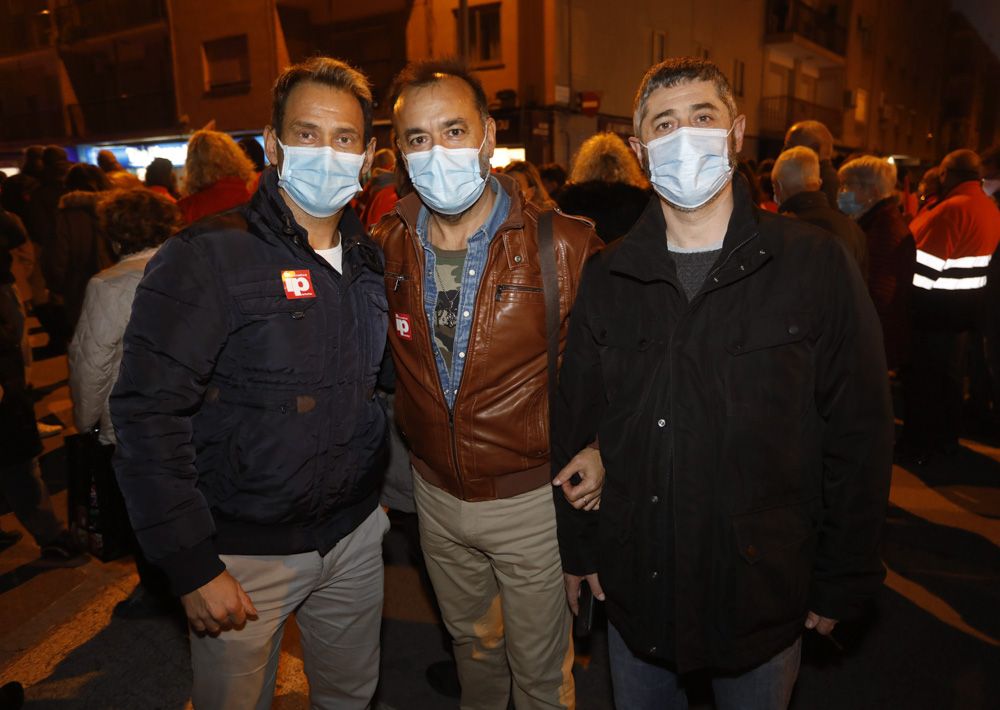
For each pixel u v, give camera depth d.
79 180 5.85
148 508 1.44
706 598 1.49
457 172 1.71
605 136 3.27
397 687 2.59
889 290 4.10
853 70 27.66
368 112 1.73
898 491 4.16
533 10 14.00
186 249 1.52
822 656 2.72
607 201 3.01
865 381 1.40
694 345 1.45
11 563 3.50
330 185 1.62
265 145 1.71
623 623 1.62
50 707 2.48
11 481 3.34
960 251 4.25
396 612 3.07
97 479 2.59
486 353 1.80
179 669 2.69
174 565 1.47
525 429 1.86
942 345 4.41
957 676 2.60
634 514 1.54
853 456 1.43
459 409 1.83
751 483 1.42
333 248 1.75
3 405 3.21
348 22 16.89
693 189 1.46
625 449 1.55
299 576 1.71
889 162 4.23
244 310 1.55
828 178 3.81
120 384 1.47
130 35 19.44
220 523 1.64
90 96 21.39
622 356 1.56
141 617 3.02
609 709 2.48
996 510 3.90
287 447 1.59
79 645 2.83
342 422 1.69
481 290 1.79
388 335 1.94
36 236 6.72
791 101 22.84
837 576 1.50
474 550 2.02
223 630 1.56
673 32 17.50
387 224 2.00
